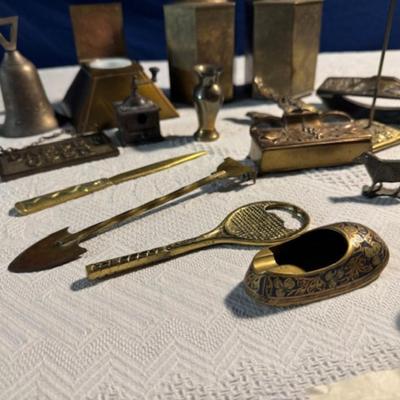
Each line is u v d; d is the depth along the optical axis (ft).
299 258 1.95
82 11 3.76
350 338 1.64
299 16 3.73
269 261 1.82
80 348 1.66
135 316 1.79
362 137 2.79
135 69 3.61
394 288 1.84
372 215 2.34
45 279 1.99
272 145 2.72
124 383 1.53
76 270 2.04
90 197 2.63
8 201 2.61
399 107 3.62
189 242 2.11
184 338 1.68
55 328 1.75
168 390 1.49
